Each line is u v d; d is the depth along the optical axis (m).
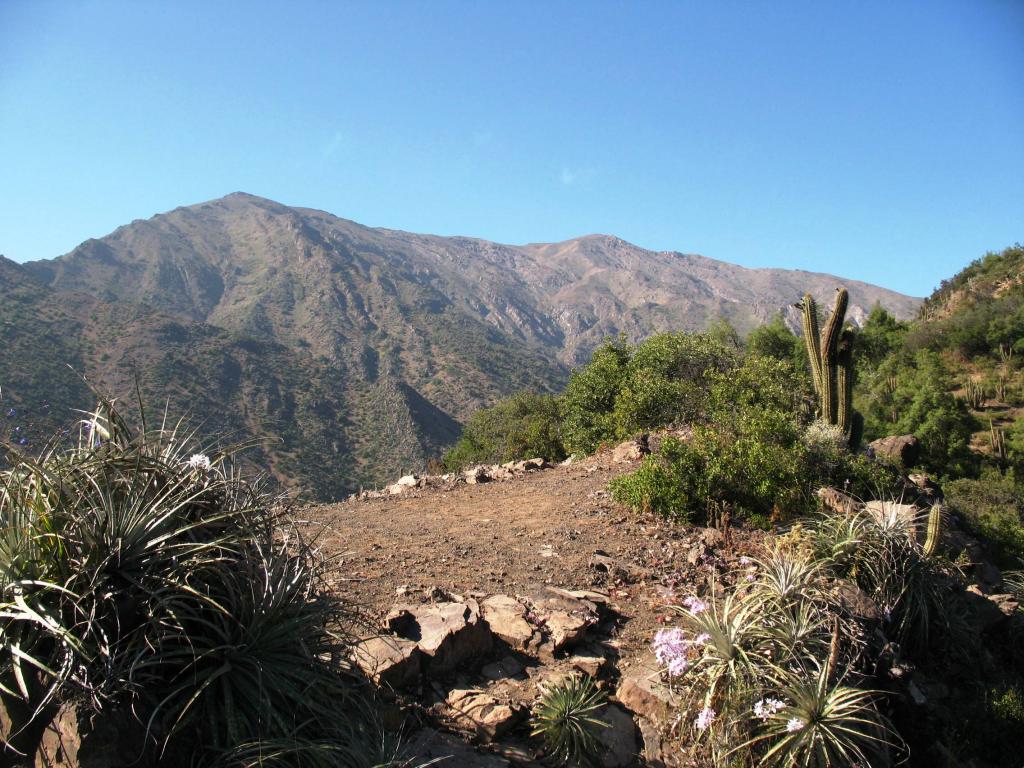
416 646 5.09
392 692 4.71
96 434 4.28
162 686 3.57
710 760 4.91
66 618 3.46
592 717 4.86
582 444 17.11
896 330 63.03
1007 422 44.34
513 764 4.49
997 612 7.68
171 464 4.19
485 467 14.03
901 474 13.05
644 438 13.24
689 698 5.15
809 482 9.83
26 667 3.38
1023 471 33.69
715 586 6.85
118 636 3.50
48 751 3.23
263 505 4.43
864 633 5.64
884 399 41.31
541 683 5.17
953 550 9.48
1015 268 68.44
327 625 4.61
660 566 7.41
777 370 16.38
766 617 5.61
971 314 59.00
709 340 18.80
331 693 4.02
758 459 9.27
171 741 3.45
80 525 3.60
